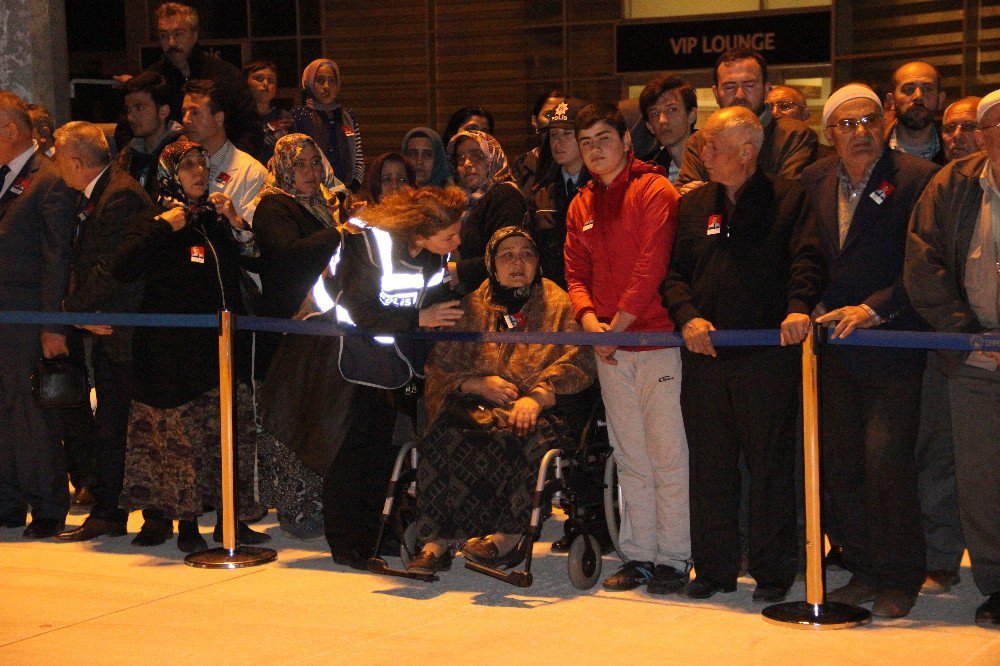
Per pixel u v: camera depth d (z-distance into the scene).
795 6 14.59
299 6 17.50
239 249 6.60
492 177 7.10
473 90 16.73
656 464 5.58
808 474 5.02
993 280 5.00
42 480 6.84
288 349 6.12
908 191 5.17
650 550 5.71
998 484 5.04
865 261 5.19
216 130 7.16
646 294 5.44
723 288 5.24
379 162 7.50
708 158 5.22
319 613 5.29
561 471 5.52
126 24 17.92
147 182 7.26
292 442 6.05
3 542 6.74
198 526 7.00
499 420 5.68
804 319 4.96
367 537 6.06
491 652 4.73
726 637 4.87
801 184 5.39
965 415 5.09
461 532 5.78
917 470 5.25
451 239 5.79
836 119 5.16
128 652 4.82
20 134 6.94
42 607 5.44
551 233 6.66
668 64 15.43
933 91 6.51
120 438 6.72
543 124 7.66
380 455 6.09
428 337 5.74
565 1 16.02
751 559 5.36
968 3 13.39
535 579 5.82
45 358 6.70
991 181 5.00
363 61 17.25
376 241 5.77
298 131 8.80
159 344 6.33
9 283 6.90
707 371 5.30
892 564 5.16
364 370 5.88
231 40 17.88
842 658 4.59
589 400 6.13
